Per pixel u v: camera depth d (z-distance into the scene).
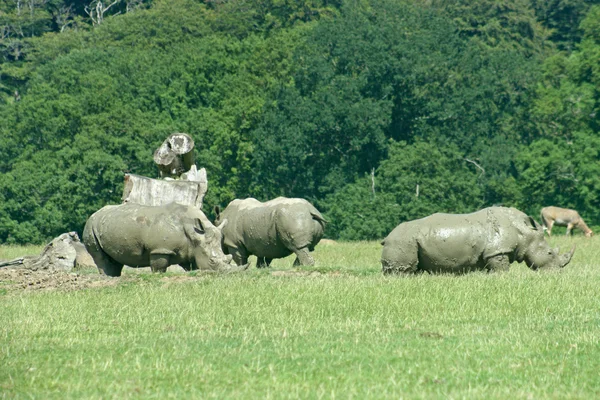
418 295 52.50
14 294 56.56
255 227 71.75
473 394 33.28
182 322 46.69
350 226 173.50
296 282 57.94
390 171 179.12
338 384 34.81
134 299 52.50
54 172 174.88
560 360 38.50
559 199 183.25
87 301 52.41
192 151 73.69
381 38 199.25
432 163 179.50
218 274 61.53
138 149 178.38
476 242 62.78
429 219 63.88
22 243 171.12
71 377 35.94
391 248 63.50
